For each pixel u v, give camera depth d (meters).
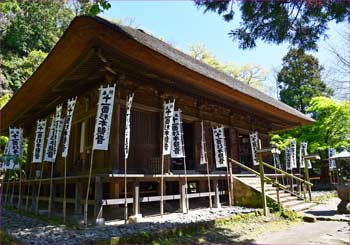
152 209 8.12
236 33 5.93
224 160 9.23
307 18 5.43
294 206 9.02
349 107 15.53
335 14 5.23
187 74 7.68
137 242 4.82
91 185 8.64
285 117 12.34
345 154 8.75
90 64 7.07
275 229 6.52
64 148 6.67
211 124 10.88
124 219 6.45
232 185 9.42
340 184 8.69
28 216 7.71
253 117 13.12
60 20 30.11
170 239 5.19
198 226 5.95
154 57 6.69
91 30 5.66
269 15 5.53
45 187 10.87
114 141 7.29
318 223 7.30
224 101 10.60
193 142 10.17
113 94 6.29
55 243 4.52
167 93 8.86
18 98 9.72
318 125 17.33
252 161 12.66
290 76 24.05
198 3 5.85
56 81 7.92
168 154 7.79
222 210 8.07
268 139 14.43
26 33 26.77
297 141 18.05
